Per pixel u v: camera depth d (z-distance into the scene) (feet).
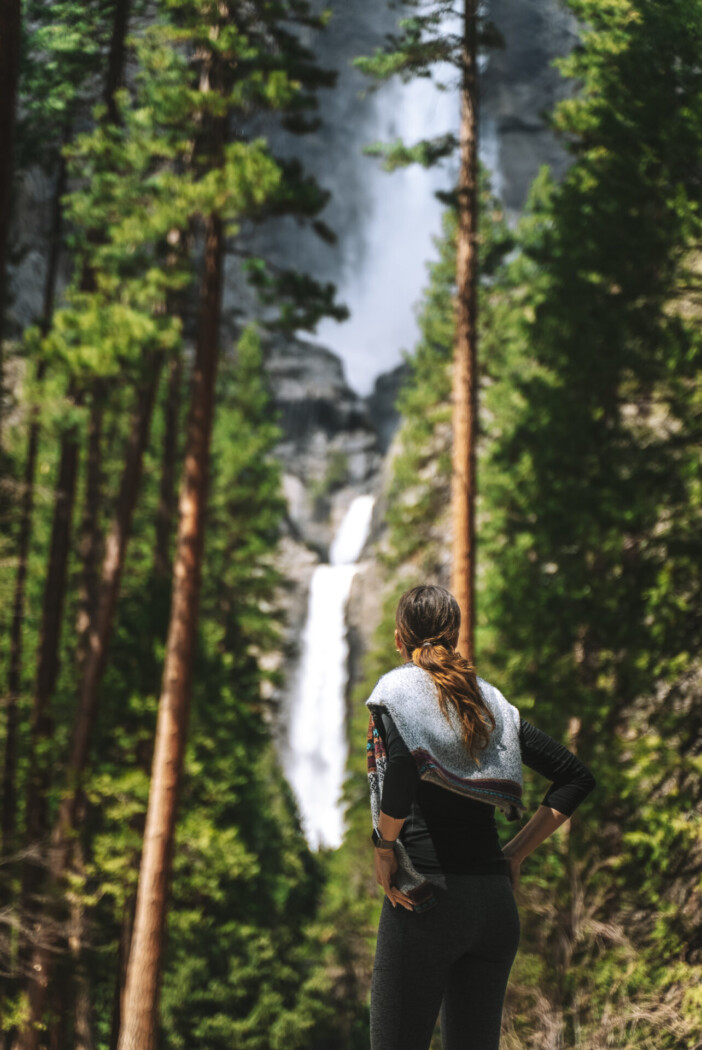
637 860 34.88
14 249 63.98
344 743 206.28
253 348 133.69
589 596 44.11
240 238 46.85
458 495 46.96
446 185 294.87
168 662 43.39
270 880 100.99
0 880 50.29
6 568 63.41
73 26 58.08
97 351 43.60
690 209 40.93
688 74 43.91
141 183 44.86
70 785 54.03
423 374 100.58
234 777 65.87
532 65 211.20
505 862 7.47
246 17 44.60
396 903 7.19
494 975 7.28
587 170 48.24
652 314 43.55
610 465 45.14
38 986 50.29
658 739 37.47
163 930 41.32
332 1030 99.50
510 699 46.21
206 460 45.09
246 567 127.13
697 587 39.68
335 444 271.49
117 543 56.85
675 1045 23.89
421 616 7.90
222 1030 76.74
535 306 49.34
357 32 236.22
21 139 62.23
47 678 62.23
